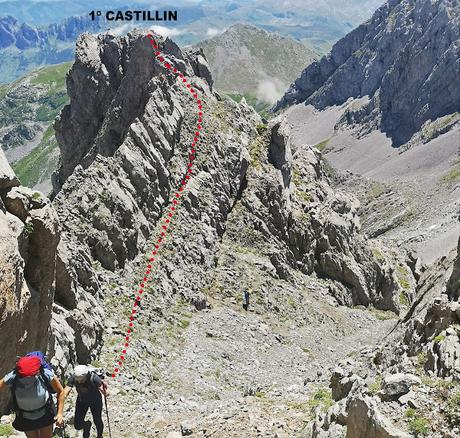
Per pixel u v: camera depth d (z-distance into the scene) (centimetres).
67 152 8444
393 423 1600
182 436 2347
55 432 2234
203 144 7069
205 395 3800
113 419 2759
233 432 2234
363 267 7688
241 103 8369
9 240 2161
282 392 3016
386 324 6856
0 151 2423
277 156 7862
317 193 8300
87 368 1864
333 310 6700
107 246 4862
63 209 4862
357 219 8906
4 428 1936
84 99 8162
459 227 17625
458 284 2717
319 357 5325
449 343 1962
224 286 5906
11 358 2128
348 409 1873
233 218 6931
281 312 5928
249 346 5003
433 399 1655
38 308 2391
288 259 7150
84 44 8194
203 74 8231
